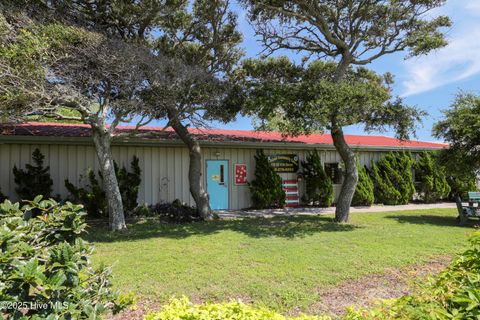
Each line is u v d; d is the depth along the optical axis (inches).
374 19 419.8
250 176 559.5
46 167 413.1
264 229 338.6
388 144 685.3
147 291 159.5
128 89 331.0
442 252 236.2
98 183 442.3
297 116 351.9
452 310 63.4
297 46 470.9
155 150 488.4
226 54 493.7
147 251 239.6
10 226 74.0
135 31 420.5
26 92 262.4
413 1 398.0
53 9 330.0
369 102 335.3
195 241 276.2
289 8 422.3
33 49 265.7
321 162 616.1
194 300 152.1
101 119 341.1
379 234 306.7
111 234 311.0
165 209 442.6
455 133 390.6
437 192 647.1
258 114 380.2
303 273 188.1
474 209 379.6
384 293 163.9
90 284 80.8
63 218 83.4
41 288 64.9
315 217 438.6
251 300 152.7
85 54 298.7
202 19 449.1
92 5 388.8
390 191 610.5
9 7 280.5
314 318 94.7
